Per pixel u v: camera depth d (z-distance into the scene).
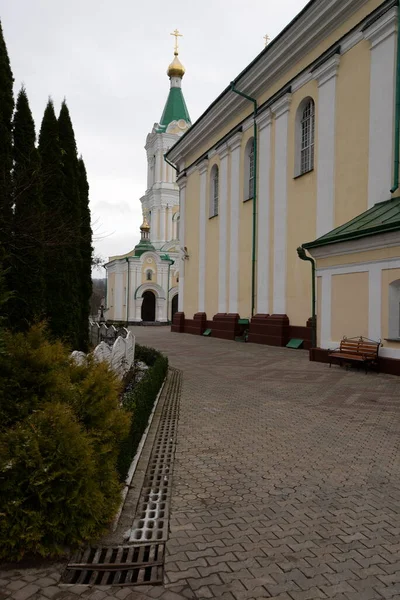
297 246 18.41
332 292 12.62
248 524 3.65
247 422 6.79
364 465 4.97
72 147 14.03
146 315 51.69
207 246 27.83
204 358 15.13
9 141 9.48
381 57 14.06
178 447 5.64
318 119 17.00
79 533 3.19
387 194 13.70
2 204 8.91
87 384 4.04
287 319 18.94
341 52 15.93
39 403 3.69
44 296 10.70
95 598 2.73
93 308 64.75
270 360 14.27
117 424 3.94
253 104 22.23
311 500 4.10
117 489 3.67
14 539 3.00
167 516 3.79
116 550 3.28
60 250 11.68
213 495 4.22
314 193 17.44
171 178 54.88
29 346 3.97
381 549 3.27
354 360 11.20
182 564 3.09
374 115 14.27
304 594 2.77
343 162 15.68
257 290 21.27
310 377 10.72
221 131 26.14
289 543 3.36
